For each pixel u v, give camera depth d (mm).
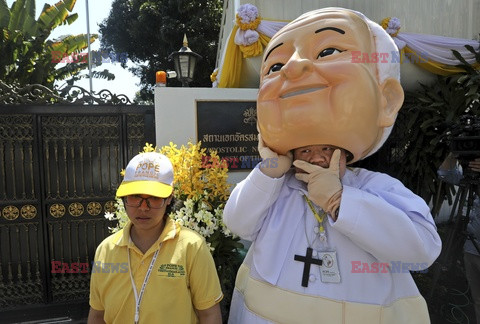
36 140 3807
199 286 1630
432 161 4215
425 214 1477
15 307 3812
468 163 2941
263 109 1613
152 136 3953
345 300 1459
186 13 12672
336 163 1511
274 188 1580
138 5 13961
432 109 4066
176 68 5414
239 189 1693
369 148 1705
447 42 4215
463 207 3230
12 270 3873
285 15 4055
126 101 4004
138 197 1578
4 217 3803
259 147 1719
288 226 1643
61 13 12172
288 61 1513
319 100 1459
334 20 1587
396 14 4281
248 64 4039
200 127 3664
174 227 1674
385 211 1380
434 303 3408
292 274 1554
